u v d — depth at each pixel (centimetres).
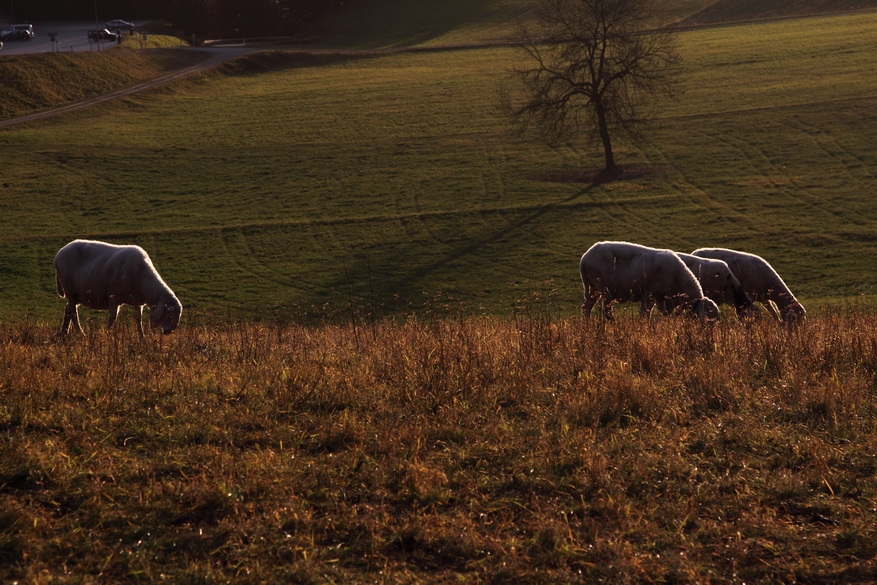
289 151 6662
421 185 5703
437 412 771
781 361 923
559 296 3556
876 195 4947
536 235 4641
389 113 7712
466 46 10912
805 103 6950
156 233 4822
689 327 1074
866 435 711
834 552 538
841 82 7412
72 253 1399
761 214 4775
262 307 3591
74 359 929
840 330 1100
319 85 9100
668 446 689
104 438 678
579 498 606
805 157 5778
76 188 5709
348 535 549
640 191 5353
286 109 8050
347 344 1121
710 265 1712
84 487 592
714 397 814
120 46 10456
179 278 4091
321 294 3809
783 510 595
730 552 536
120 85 8988
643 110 7238
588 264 1622
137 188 5750
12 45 10762
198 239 4725
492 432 712
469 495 604
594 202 5178
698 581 500
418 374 853
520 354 945
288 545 527
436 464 649
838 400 784
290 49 11850
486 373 881
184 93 8925
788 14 10994
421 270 4144
